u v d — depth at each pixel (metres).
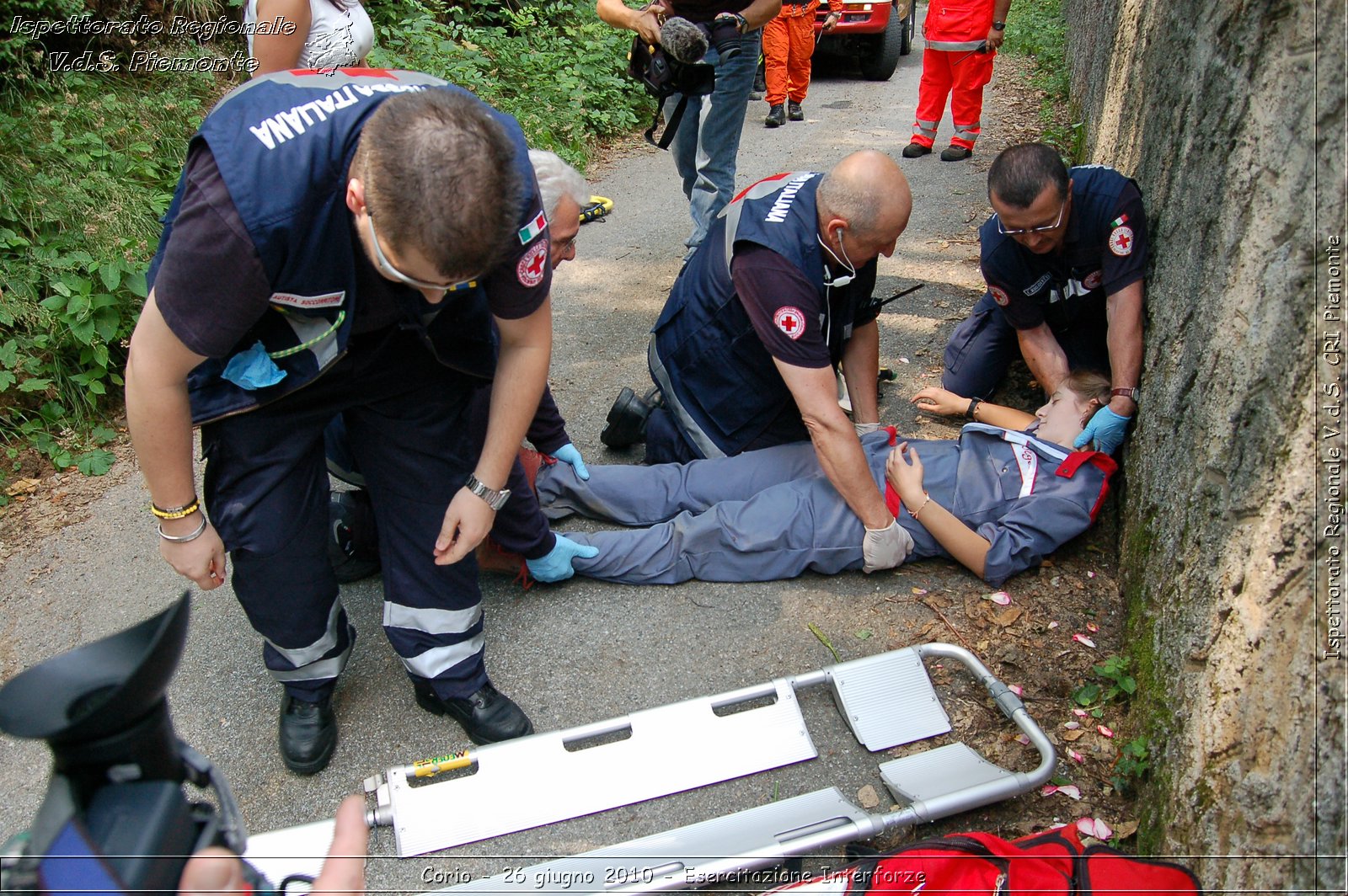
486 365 1.94
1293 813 1.39
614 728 2.15
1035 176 2.52
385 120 1.35
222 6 5.08
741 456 2.87
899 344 3.91
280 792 2.16
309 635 2.10
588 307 4.34
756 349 2.75
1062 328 3.08
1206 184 2.28
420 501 2.03
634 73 3.82
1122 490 2.72
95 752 0.96
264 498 1.93
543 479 2.91
